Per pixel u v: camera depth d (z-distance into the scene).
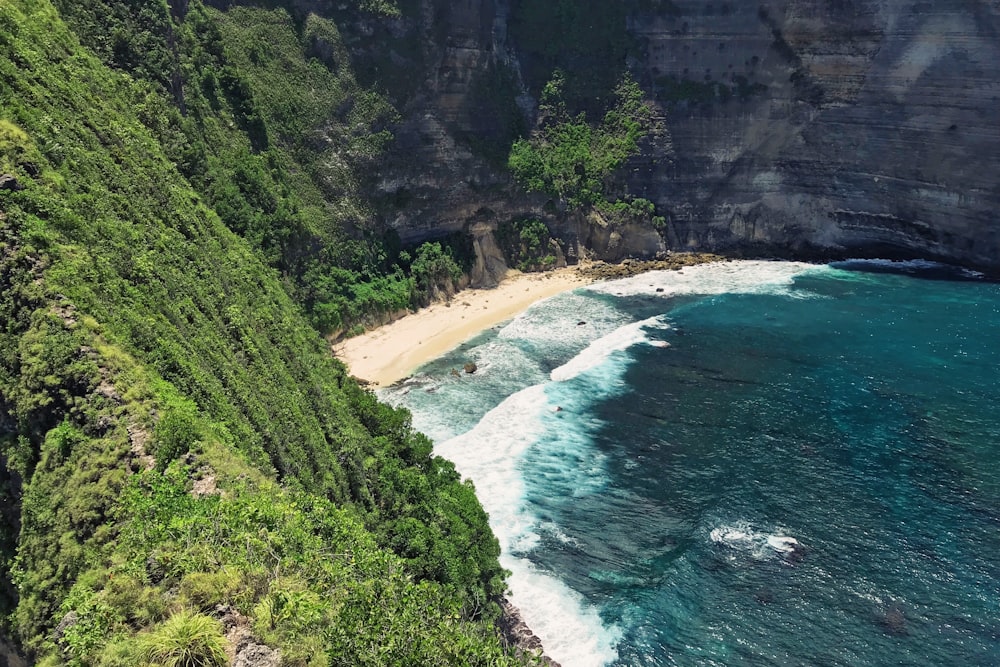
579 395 59.81
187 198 47.56
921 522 43.31
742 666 34.97
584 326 73.50
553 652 35.84
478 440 53.34
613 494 47.53
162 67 54.44
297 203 67.12
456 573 34.34
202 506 21.94
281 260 62.62
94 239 31.62
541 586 39.97
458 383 62.03
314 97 72.19
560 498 47.19
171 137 53.50
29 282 26.86
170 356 29.33
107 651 17.16
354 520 30.50
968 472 47.59
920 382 59.25
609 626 37.38
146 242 36.50
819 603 38.09
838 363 63.53
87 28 49.25
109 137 40.97
